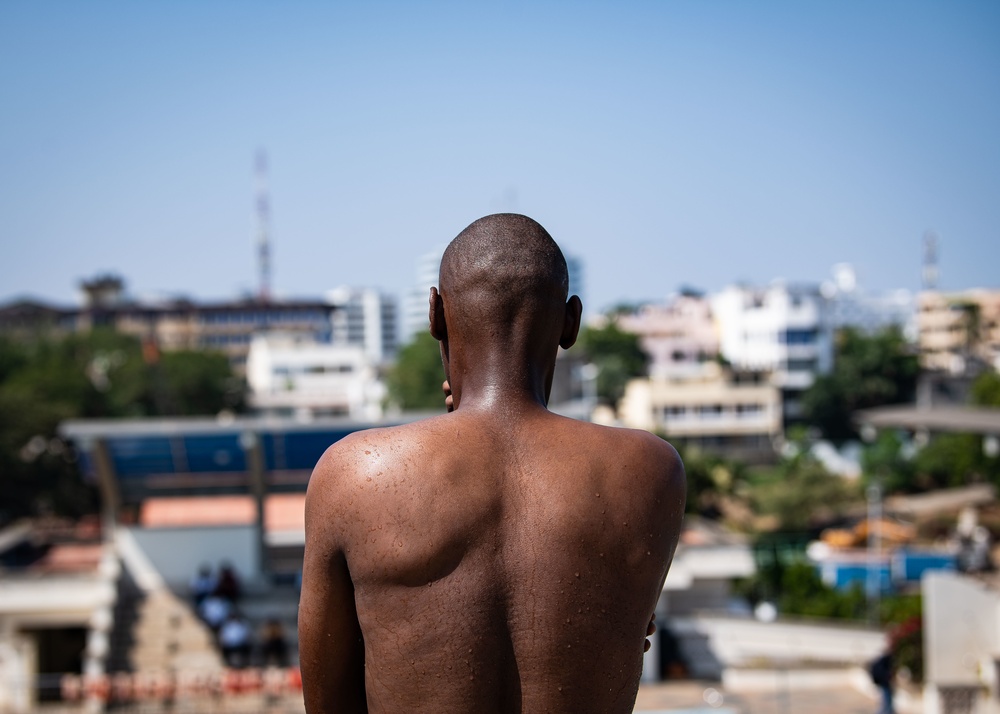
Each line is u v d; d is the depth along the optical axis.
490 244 2.51
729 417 86.00
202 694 19.55
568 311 2.58
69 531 55.81
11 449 55.81
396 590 2.27
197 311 141.25
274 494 24.28
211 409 86.56
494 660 2.27
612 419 82.56
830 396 91.94
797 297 102.19
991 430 60.38
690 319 114.88
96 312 137.25
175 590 23.69
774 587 34.81
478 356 2.47
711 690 21.41
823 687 21.81
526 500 2.31
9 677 20.33
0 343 85.12
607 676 2.31
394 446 2.34
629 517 2.35
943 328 119.31
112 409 76.62
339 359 116.81
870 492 54.75
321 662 2.40
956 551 46.47
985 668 17.09
